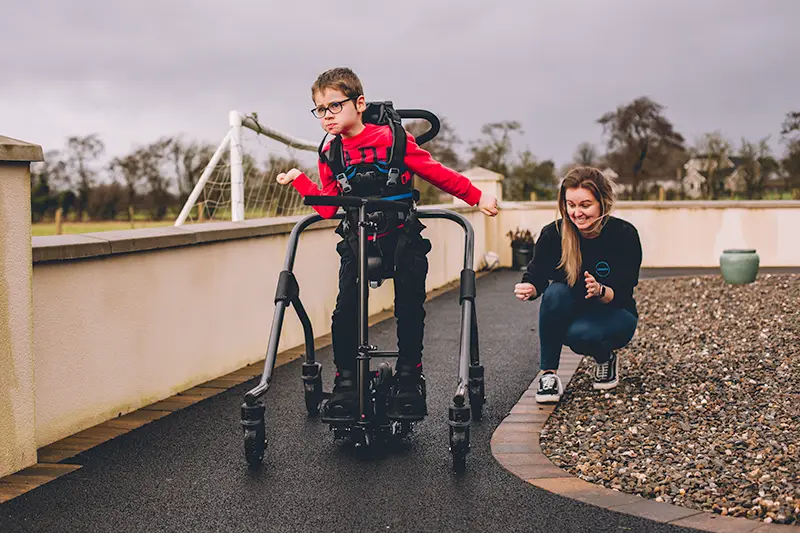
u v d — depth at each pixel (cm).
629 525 282
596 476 335
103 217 2895
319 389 446
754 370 525
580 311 473
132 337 456
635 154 3328
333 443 391
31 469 352
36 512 302
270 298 629
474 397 427
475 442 390
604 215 446
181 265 505
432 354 630
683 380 505
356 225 369
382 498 314
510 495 315
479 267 1472
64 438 401
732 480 323
